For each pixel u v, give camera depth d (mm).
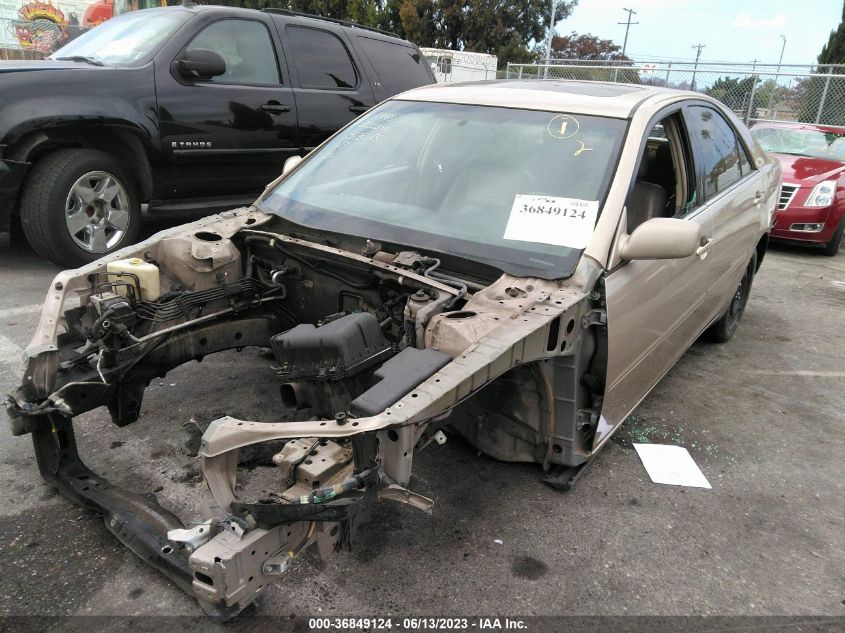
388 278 2623
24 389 2412
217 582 1729
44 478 2604
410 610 2240
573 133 3084
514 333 2193
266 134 6164
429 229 2900
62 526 2559
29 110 4801
